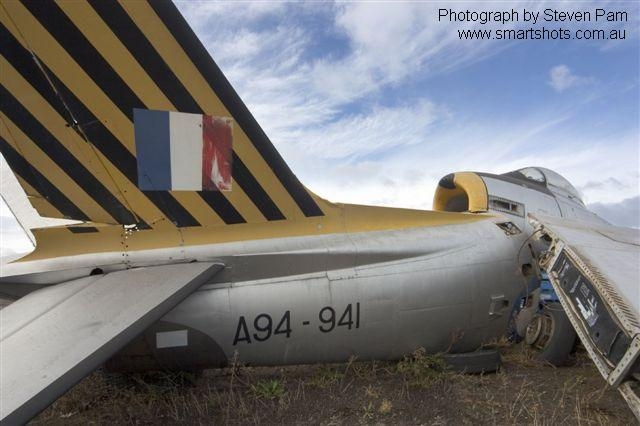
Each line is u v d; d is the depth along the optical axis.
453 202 4.29
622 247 3.26
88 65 2.38
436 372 3.20
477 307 3.29
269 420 2.66
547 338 3.65
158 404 2.90
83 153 2.53
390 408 2.77
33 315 2.09
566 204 4.38
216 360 2.86
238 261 2.84
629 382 2.31
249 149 2.81
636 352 2.15
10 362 1.68
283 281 2.89
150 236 2.78
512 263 3.48
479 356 3.32
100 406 2.94
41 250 2.72
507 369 3.48
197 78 2.58
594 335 2.51
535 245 3.68
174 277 2.51
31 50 2.31
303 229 3.06
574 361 3.70
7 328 1.96
